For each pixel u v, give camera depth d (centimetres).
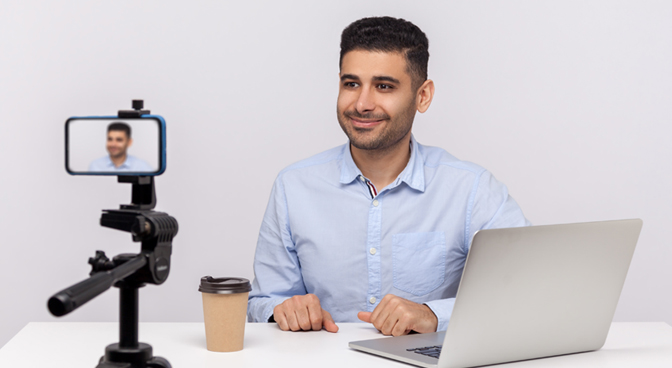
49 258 300
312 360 116
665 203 298
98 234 302
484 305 107
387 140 168
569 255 114
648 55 295
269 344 128
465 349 109
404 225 181
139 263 84
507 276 108
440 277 182
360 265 181
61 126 298
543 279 113
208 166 304
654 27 294
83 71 298
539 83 299
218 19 301
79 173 89
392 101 165
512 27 298
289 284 185
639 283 301
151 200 91
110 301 302
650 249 300
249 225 305
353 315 182
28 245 299
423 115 301
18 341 128
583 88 298
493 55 299
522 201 301
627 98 297
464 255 186
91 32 298
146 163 89
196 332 136
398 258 180
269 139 304
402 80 165
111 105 299
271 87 303
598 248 117
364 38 163
